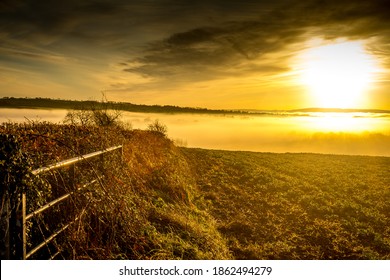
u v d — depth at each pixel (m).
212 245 7.49
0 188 3.94
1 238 3.93
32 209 4.43
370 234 11.20
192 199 12.33
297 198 15.51
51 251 5.15
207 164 24.34
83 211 5.41
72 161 5.50
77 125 12.65
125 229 6.24
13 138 4.09
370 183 21.33
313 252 9.12
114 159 8.81
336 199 15.88
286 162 30.83
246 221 11.19
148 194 9.86
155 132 24.06
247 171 22.50
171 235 7.05
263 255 8.45
